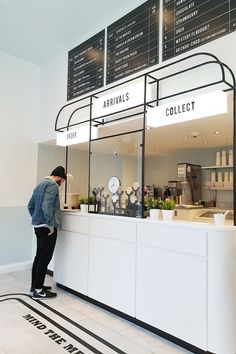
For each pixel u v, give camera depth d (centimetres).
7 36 373
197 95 231
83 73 377
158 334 231
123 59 325
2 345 213
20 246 429
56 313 271
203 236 202
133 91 274
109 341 221
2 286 348
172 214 242
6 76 418
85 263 300
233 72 229
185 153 536
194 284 205
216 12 246
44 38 381
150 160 602
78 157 493
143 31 306
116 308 262
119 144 358
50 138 423
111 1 311
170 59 278
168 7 284
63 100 405
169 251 222
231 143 438
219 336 191
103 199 314
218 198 473
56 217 314
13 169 421
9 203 417
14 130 425
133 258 250
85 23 352
